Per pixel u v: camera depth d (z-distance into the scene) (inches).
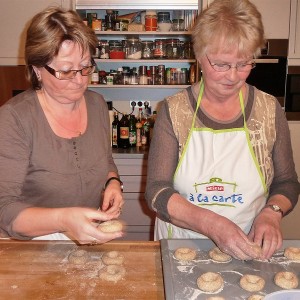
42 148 53.4
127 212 116.7
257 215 51.9
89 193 57.8
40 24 47.7
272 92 112.8
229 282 43.9
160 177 52.5
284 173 54.2
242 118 52.9
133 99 128.9
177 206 48.6
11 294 42.4
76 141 56.1
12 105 52.4
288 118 114.1
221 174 53.5
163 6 114.7
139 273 46.0
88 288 43.4
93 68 52.7
